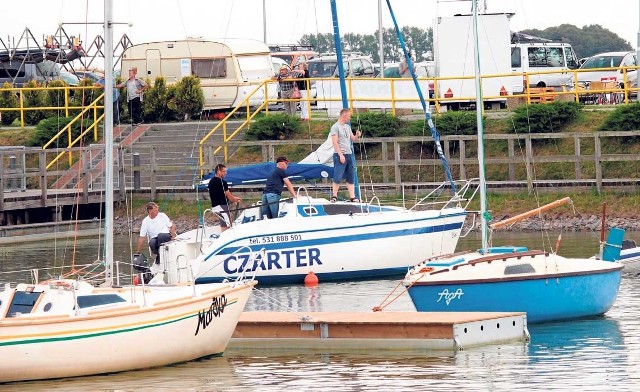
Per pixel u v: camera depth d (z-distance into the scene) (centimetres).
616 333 6938
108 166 6888
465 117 14200
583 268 7388
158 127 15575
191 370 6284
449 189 13300
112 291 6341
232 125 15425
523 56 16588
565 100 15000
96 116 15562
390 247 9425
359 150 14312
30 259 11112
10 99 17000
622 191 12744
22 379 5988
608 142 13650
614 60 17362
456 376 5959
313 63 18112
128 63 16750
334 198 9581
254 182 9456
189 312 6369
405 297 8375
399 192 13425
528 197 12888
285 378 6050
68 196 13688
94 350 6072
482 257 7319
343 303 8150
